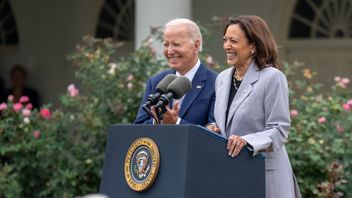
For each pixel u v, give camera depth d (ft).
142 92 38.19
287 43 63.72
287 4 63.57
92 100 39.45
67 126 39.09
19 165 38.34
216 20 41.73
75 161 38.55
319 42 63.10
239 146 20.68
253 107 22.91
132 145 20.88
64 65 71.67
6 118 38.65
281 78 23.02
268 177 23.09
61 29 71.92
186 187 19.71
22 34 73.46
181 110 25.36
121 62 39.50
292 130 35.40
